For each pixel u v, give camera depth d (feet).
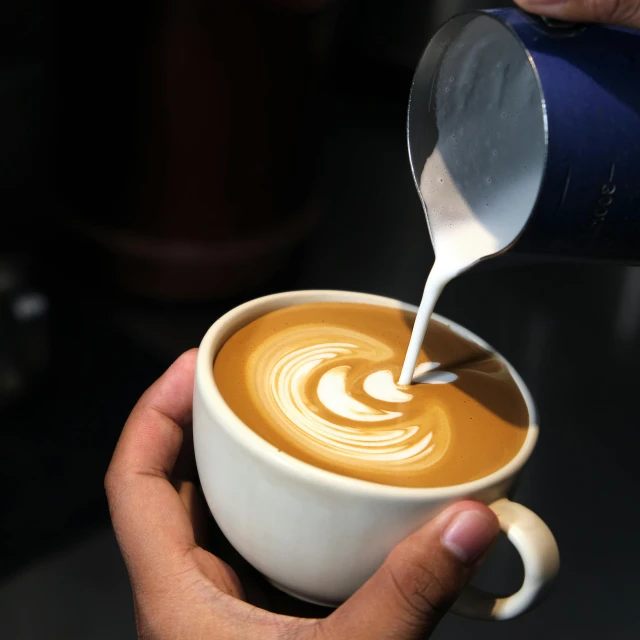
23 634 2.53
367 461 1.68
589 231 1.57
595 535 2.93
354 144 5.67
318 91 4.13
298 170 4.15
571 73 1.51
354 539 1.55
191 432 2.28
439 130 1.92
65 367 3.59
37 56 4.27
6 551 2.76
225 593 1.82
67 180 4.03
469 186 1.92
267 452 1.53
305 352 2.00
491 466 1.70
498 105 1.90
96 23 3.49
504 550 2.87
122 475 2.05
